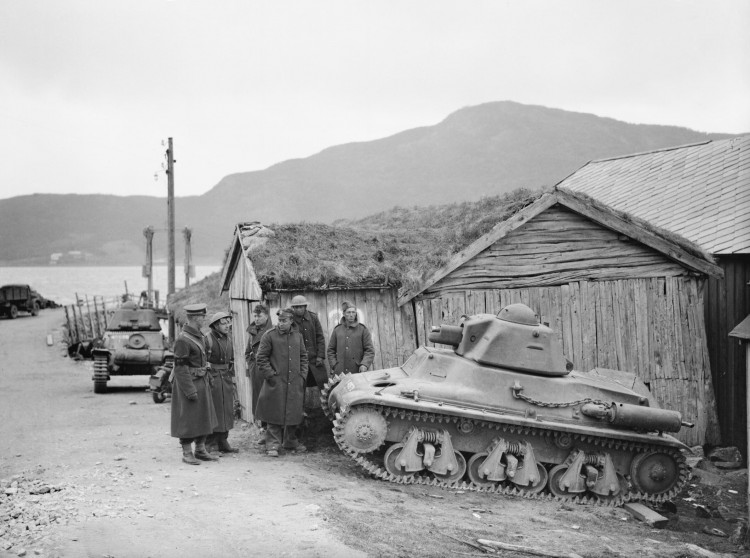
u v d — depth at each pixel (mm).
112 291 140500
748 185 18750
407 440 10766
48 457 12062
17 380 26250
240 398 16562
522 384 11195
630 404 11219
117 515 8156
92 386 24641
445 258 14141
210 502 8812
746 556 9445
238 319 16594
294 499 9133
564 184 23891
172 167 38219
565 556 8172
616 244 15109
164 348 23234
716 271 15148
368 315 14172
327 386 12203
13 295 56844
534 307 14695
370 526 8328
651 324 15180
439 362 11586
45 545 7156
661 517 10680
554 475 11164
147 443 13133
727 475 14031
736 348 16703
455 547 8047
